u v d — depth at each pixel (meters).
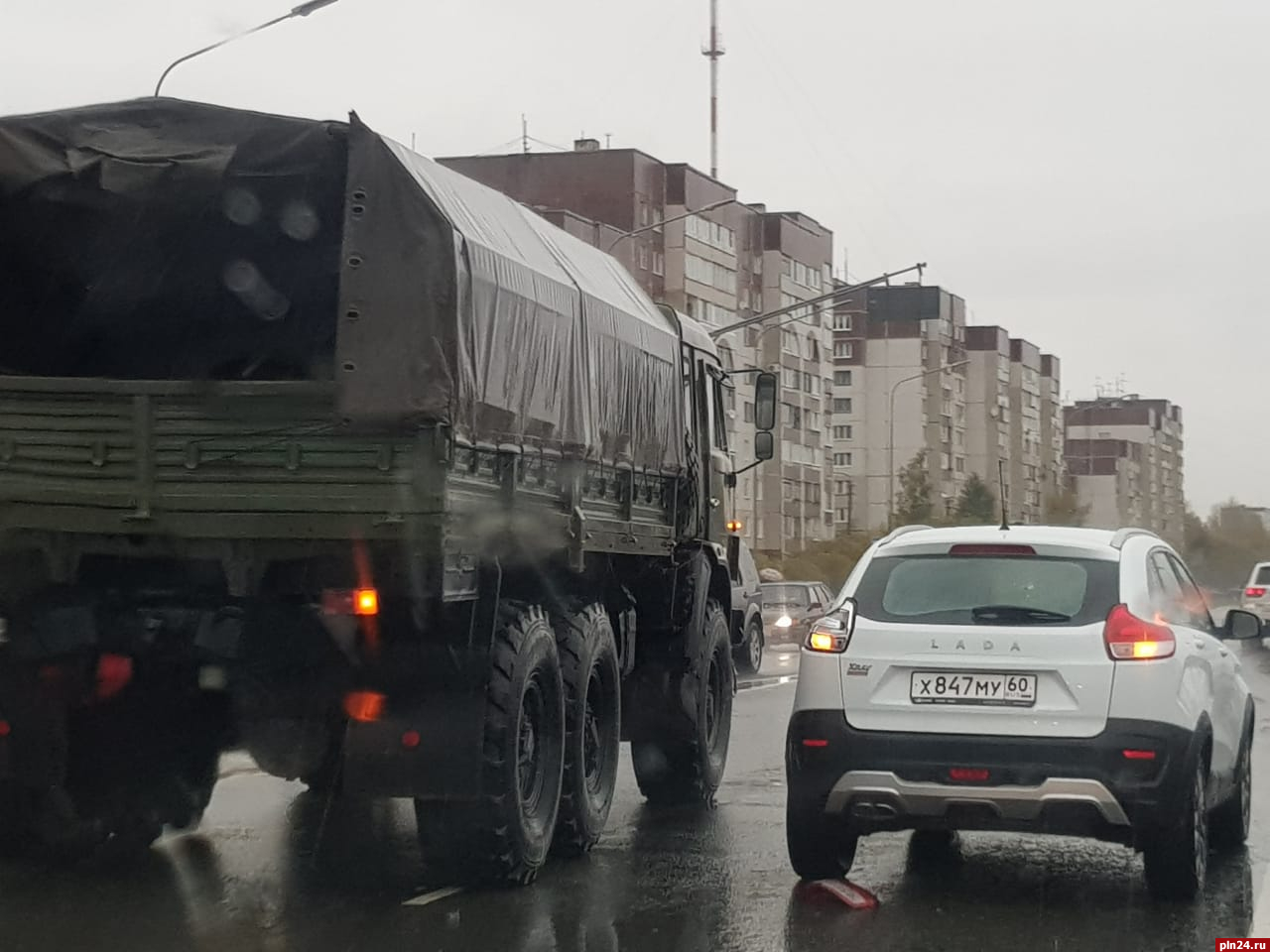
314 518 7.59
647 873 9.26
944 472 106.62
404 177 7.58
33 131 8.73
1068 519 118.50
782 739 16.47
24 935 7.52
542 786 9.05
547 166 67.38
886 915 8.16
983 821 8.16
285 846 9.98
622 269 11.90
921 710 8.23
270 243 9.02
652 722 11.78
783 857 9.77
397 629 8.27
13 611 8.45
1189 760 8.12
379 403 7.47
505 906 8.30
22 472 7.87
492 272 8.13
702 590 12.20
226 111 8.61
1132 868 9.46
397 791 8.28
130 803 9.03
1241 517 153.50
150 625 8.31
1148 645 8.11
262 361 9.38
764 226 77.50
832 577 68.31
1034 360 126.88
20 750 8.52
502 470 8.29
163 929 7.66
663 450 11.34
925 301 105.62
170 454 7.71
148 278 9.14
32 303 9.17
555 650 9.09
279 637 8.26
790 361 78.25
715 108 70.75
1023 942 7.61
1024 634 8.19
